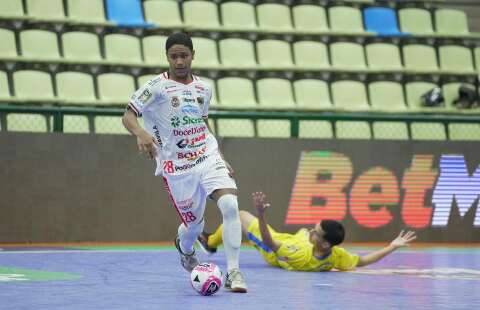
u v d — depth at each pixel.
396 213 41.91
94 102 47.53
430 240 42.22
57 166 38.09
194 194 20.61
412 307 17.78
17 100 46.19
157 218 39.16
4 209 37.44
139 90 20.27
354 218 41.41
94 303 17.36
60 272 24.55
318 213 41.06
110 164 38.72
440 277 25.23
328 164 41.25
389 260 32.03
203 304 17.55
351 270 27.39
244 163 40.31
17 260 28.62
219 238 29.47
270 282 22.91
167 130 20.44
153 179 39.12
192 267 22.83
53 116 38.62
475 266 29.62
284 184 40.69
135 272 24.98
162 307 16.88
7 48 48.94
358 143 41.59
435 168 42.47
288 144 40.84
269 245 26.66
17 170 37.62
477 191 42.88
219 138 40.00
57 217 38.03
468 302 18.92
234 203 20.14
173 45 20.30
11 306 16.61
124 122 20.19
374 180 41.72
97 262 28.27
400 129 46.22
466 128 46.69
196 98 20.53
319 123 44.53
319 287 21.78
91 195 38.47
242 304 17.70
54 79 49.59
